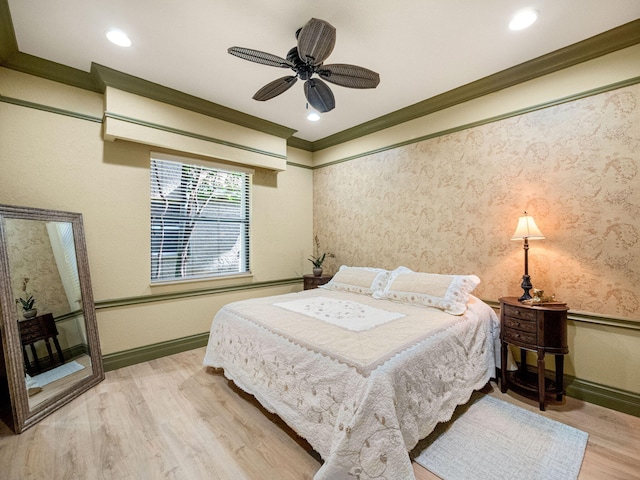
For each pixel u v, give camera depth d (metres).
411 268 3.33
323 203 4.42
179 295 3.21
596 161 2.18
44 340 2.15
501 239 2.65
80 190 2.61
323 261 4.34
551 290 2.38
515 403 2.18
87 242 2.64
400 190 3.44
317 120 3.60
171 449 1.70
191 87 2.82
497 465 1.56
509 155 2.60
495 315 2.56
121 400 2.22
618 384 2.10
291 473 1.53
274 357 1.90
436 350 1.80
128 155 2.88
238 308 2.54
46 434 1.82
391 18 1.94
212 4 1.81
